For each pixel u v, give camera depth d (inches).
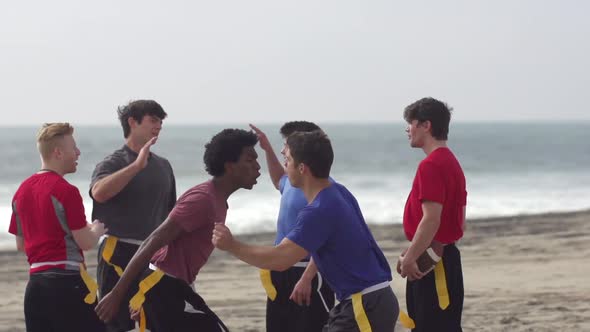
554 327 347.6
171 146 3284.9
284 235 240.8
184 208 203.8
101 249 262.7
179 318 208.8
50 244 225.1
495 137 4793.3
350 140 4266.7
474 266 520.7
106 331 246.2
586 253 573.0
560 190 1174.3
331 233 188.7
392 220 797.2
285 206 240.4
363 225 199.2
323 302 243.4
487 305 394.6
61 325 227.6
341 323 193.0
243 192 1036.5
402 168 1861.5
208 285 465.1
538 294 422.6
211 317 211.8
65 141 232.2
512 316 369.7
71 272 227.3
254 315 383.9
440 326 227.0
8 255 588.4
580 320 361.1
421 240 219.1
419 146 230.2
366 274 191.2
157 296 208.2
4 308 412.2
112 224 261.7
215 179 210.8
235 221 767.1
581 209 910.4
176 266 208.2
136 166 249.8
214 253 578.9
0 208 961.5
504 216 813.2
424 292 227.3
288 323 246.2
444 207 223.3
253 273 505.0
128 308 254.7
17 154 2637.8
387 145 3484.3
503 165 1940.2
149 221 265.6
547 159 2212.1
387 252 584.7
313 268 237.3
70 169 234.4
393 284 454.9
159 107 267.0
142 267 203.3
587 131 6840.6
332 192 192.5
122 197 261.4
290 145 194.4
